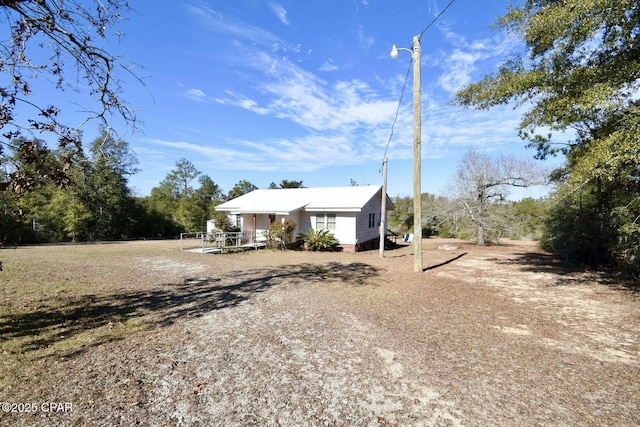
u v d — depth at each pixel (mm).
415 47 9719
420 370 3689
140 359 3932
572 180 6883
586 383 3387
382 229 15109
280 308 6262
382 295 7359
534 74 7980
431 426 2670
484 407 2941
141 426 2629
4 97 3859
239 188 48875
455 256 15164
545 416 2799
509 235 23156
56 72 4914
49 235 24672
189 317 5656
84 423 2650
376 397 3113
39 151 4000
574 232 11602
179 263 12352
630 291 7664
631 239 8531
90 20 4906
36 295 7086
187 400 3037
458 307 6379
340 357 4039
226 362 3875
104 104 5227
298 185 44375
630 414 2816
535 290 7887
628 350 4277
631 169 7000
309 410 2891
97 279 8977
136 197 31516
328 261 13445
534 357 4047
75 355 4031
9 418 2693
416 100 9875
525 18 8156
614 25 6457
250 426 2658
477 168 21016
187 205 34031
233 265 12023
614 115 7328
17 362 3805
